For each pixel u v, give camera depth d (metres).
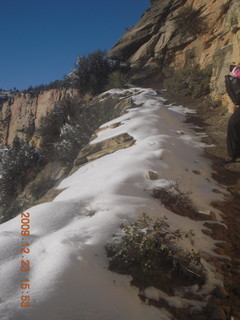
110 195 4.87
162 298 3.31
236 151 6.71
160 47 18.12
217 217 5.11
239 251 4.30
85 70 19.05
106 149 8.48
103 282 3.20
